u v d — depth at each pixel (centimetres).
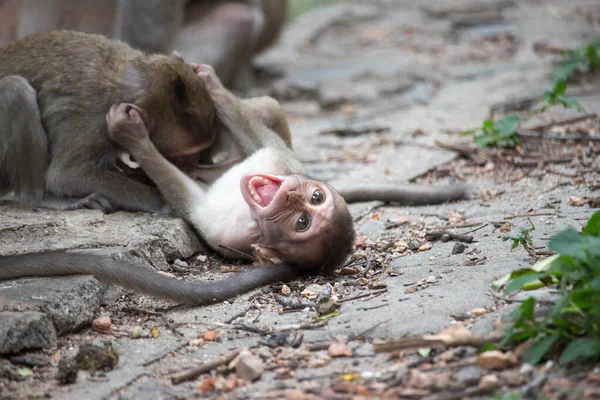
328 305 821
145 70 1072
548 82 1794
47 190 1094
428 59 2161
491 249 930
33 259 862
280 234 932
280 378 696
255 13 2145
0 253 921
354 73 2084
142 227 1009
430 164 1336
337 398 646
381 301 823
